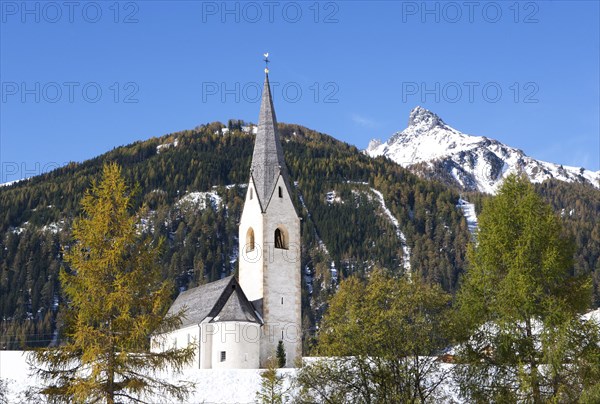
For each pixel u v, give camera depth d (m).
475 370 41.28
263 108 102.00
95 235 46.03
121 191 47.38
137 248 46.88
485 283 42.62
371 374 40.66
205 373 67.44
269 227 96.06
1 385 51.62
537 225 42.00
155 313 45.81
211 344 91.00
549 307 40.22
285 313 94.69
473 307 42.25
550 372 39.31
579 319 40.50
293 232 97.69
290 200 98.38
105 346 44.28
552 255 40.97
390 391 40.19
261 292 94.00
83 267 45.25
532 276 41.12
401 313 42.44
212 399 63.34
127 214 46.78
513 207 43.50
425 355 41.72
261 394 57.31
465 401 42.06
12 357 75.88
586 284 41.62
